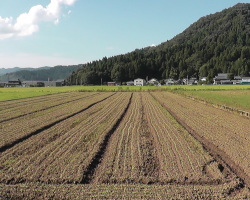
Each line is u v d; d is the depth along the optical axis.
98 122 21.95
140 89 85.19
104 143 15.65
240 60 151.62
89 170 11.43
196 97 47.41
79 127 19.84
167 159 12.70
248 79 133.38
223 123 22.34
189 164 12.08
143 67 172.00
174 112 29.52
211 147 15.15
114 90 82.56
